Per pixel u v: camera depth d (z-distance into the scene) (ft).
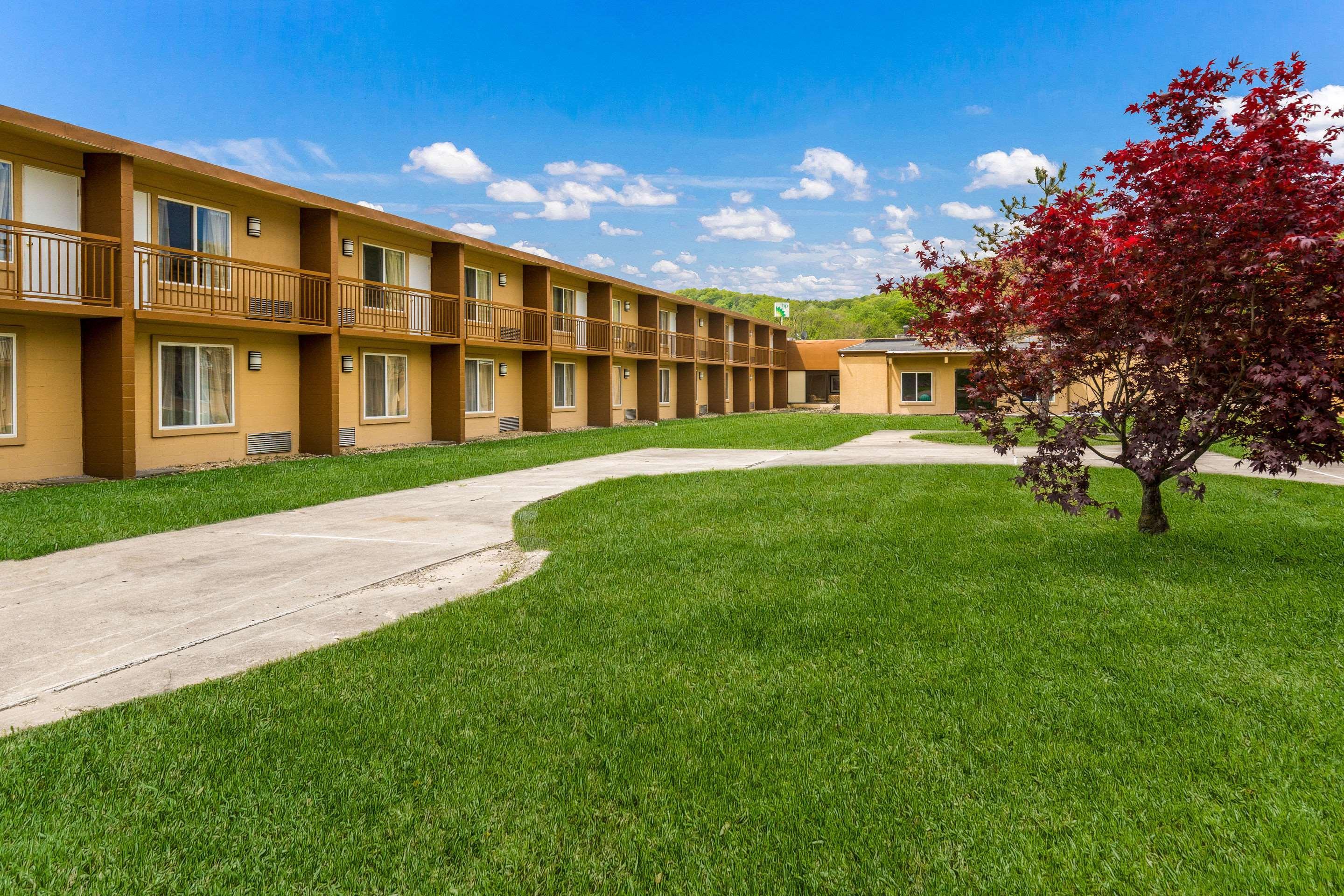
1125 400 21.11
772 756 10.41
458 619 16.29
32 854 8.23
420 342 61.82
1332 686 12.23
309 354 53.06
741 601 17.22
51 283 38.73
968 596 17.34
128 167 39.58
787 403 148.77
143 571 20.86
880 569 19.86
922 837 8.65
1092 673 12.98
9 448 37.73
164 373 44.96
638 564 20.75
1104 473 37.58
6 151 36.60
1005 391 21.79
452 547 23.85
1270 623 15.24
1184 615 15.79
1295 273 17.40
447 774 9.98
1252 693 12.04
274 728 11.21
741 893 7.80
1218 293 18.54
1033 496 30.53
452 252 64.69
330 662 13.84
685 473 39.45
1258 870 7.93
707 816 9.07
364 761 10.30
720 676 13.14
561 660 13.93
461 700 12.21
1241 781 9.61
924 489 32.91
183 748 10.60
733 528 25.17
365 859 8.30
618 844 8.58
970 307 21.56
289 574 20.68
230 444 48.62
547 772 10.04
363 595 18.67
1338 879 7.74
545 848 8.49
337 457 50.72
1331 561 19.88
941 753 10.43
